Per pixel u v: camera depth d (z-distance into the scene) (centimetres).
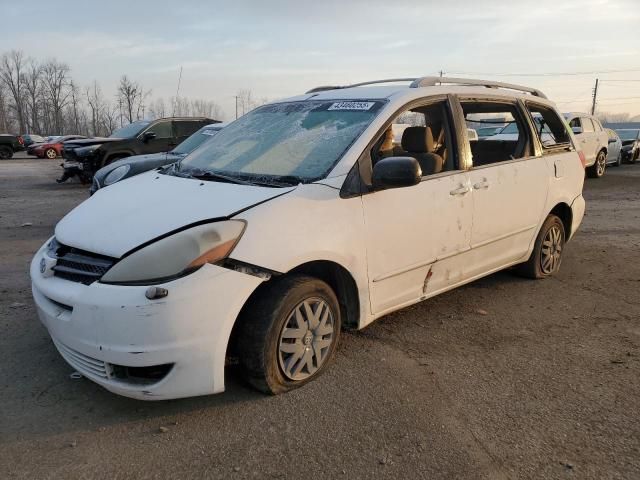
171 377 276
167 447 273
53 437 280
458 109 427
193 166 404
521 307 477
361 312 354
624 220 930
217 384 287
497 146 505
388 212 357
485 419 301
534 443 279
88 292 278
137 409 306
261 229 297
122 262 280
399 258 370
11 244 715
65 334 289
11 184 1564
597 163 1642
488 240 447
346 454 269
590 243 745
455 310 468
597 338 414
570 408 313
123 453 268
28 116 9356
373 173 337
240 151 397
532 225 502
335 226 327
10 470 254
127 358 269
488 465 262
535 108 527
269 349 306
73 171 1445
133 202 339
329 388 330
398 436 284
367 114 377
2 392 323
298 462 262
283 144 383
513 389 334
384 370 354
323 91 455
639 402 321
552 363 371
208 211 302
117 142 1349
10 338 397
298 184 331
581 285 543
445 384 339
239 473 254
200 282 274
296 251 305
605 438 284
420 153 406
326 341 337
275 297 306
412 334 414
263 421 295
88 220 330
